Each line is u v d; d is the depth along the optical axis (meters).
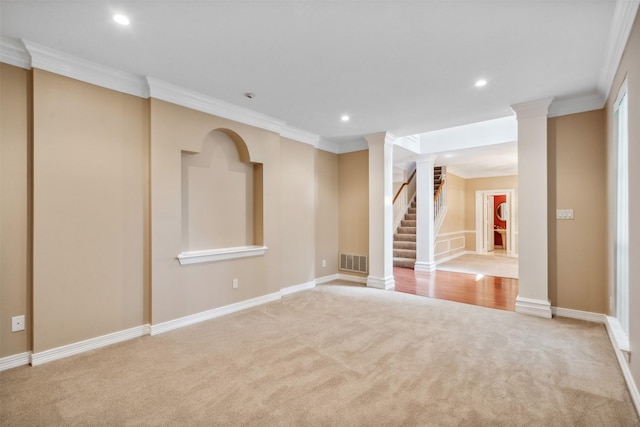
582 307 3.55
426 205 6.74
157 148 3.16
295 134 4.86
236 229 4.12
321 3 1.97
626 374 2.22
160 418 1.84
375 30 2.27
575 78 3.03
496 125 5.57
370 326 3.35
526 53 2.58
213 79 3.09
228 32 2.29
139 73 2.96
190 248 3.62
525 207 3.77
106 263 2.88
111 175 2.91
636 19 1.94
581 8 2.01
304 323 3.46
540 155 3.66
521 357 2.61
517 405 1.95
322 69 2.87
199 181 3.71
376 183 5.15
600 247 3.45
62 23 2.18
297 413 1.89
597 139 3.46
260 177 4.27
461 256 9.04
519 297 3.83
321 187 5.54
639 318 1.90
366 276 5.49
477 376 2.31
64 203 2.64
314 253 5.25
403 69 2.87
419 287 5.20
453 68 2.85
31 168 2.52
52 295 2.57
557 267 3.71
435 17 2.12
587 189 3.52
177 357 2.63
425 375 2.32
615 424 1.77
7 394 2.08
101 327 2.85
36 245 2.49
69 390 2.13
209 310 3.63
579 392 2.09
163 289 3.21
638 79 1.91
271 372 2.38
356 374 2.34
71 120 2.67
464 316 3.68
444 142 6.18
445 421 1.80
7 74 2.42
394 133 5.10
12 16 2.09
